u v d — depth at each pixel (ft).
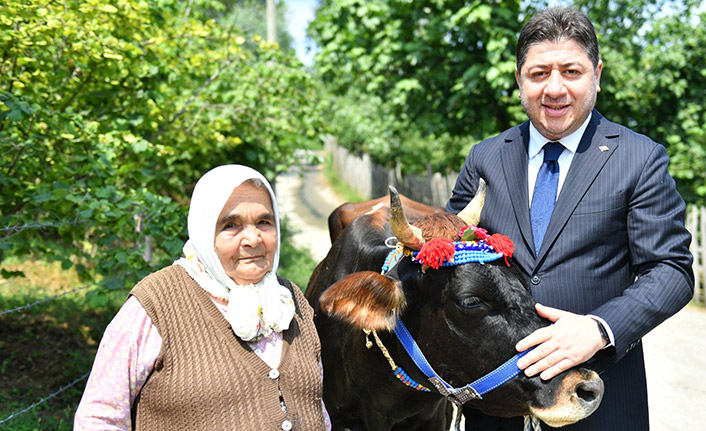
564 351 6.35
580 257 7.13
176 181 21.03
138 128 16.66
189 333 5.72
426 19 31.04
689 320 21.27
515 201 7.64
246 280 6.03
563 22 7.02
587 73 7.06
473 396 7.00
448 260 6.75
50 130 13.55
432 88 32.07
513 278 6.81
